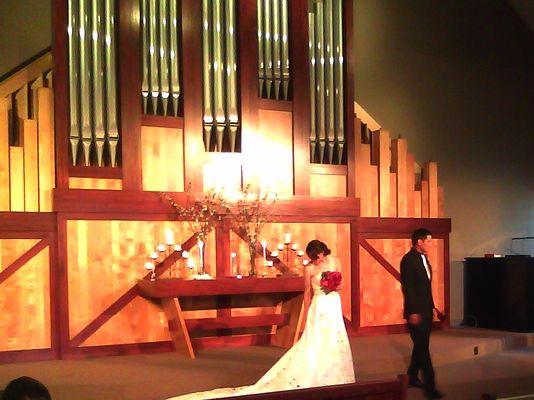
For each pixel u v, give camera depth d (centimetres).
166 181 691
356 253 769
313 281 532
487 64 980
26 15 721
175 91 697
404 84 920
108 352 648
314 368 516
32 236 627
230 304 710
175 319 643
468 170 956
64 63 648
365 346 698
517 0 984
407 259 557
